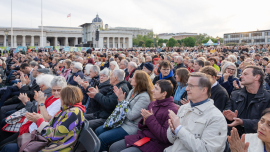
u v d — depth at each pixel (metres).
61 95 3.01
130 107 3.65
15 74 9.16
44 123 2.98
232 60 8.38
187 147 2.18
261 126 1.87
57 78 3.74
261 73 3.01
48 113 3.52
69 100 2.96
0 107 5.64
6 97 5.68
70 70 7.91
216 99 3.59
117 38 94.62
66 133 2.81
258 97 2.98
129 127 3.55
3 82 10.92
